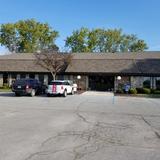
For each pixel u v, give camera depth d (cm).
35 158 750
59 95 3288
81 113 1727
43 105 2172
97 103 2428
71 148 862
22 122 1327
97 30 8244
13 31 8131
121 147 888
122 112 1830
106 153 816
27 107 2000
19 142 922
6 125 1235
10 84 4941
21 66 4938
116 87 4509
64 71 4641
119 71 4478
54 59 4522
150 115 1712
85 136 1038
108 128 1219
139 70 4431
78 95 3475
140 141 976
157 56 4806
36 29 8081
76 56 5053
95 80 4678
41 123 1309
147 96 3516
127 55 4931
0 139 961
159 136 1066
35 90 3250
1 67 5003
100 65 4653
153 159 769
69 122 1361
